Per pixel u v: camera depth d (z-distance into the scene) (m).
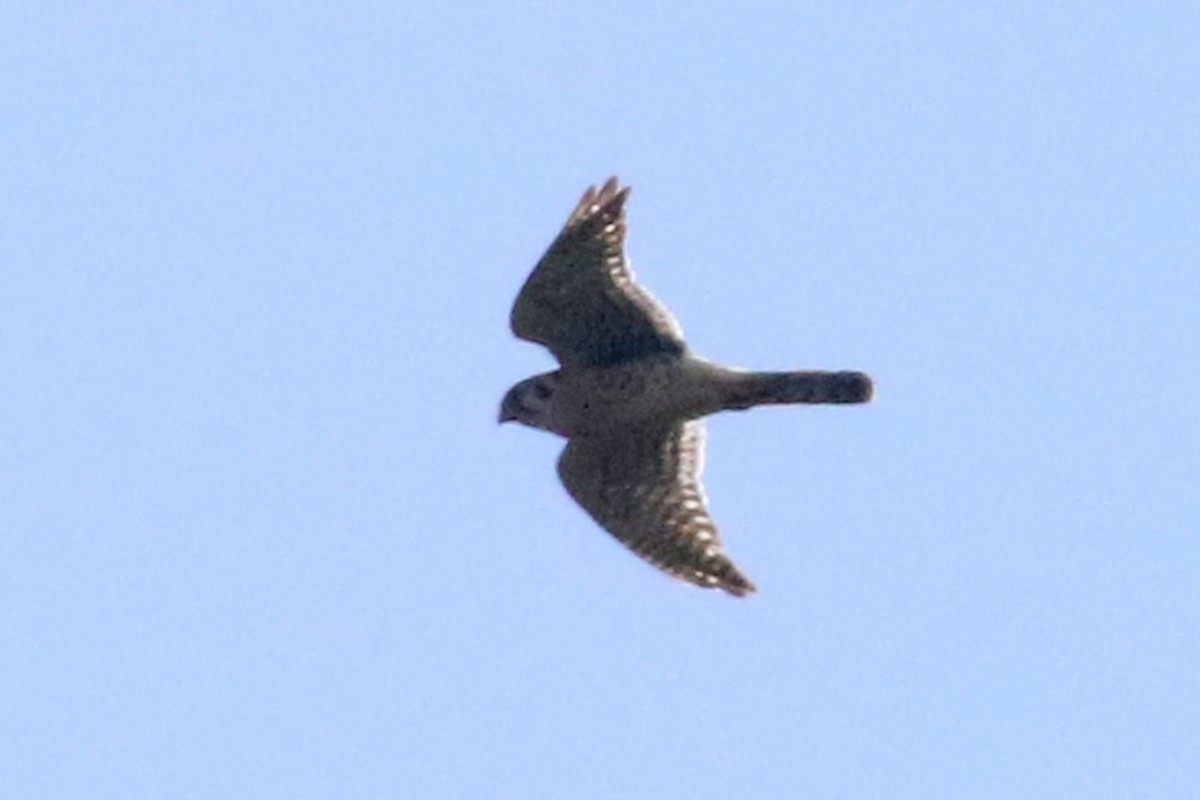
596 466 18.92
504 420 18.94
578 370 18.61
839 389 18.34
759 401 18.48
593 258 18.09
